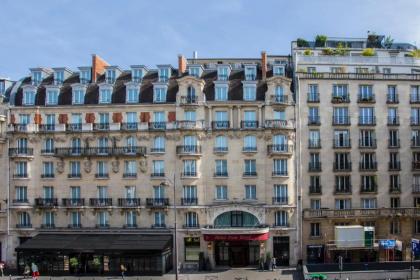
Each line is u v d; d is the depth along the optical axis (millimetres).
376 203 69062
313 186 68625
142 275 64312
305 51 79375
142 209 69125
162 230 68750
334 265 60531
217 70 72500
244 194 68625
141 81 72938
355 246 65000
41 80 74750
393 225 68625
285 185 68312
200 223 68562
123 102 70750
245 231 65938
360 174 69062
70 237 68188
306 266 60344
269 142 68688
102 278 63438
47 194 70625
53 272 65688
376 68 75750
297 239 67938
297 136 68938
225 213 68750
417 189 69438
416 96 70125
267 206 68062
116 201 69625
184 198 68688
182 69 73562
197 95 69438
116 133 69812
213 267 68125
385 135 69500
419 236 68750
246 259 69125
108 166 70062
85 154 69562
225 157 69062
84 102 71375
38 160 70875
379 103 69750
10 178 70938
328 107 69312
